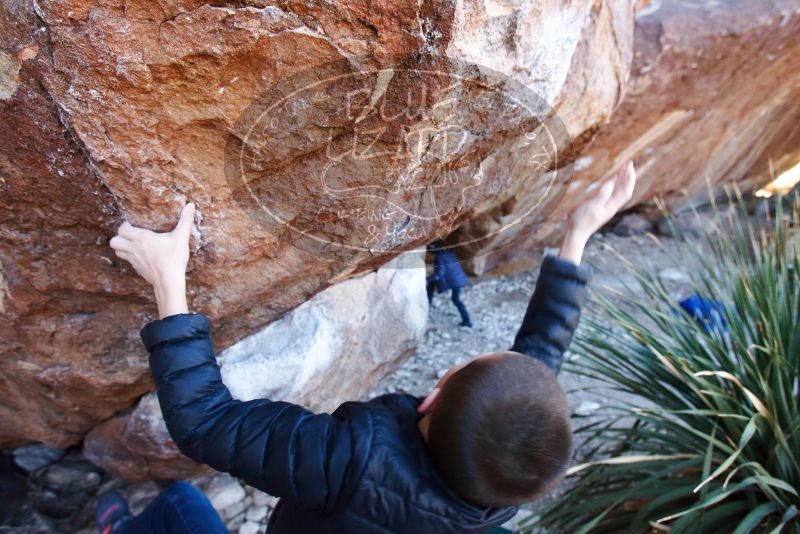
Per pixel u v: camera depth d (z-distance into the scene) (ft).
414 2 3.98
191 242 4.85
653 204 18.03
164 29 3.77
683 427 7.27
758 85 13.78
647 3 11.18
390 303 7.80
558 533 7.59
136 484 8.13
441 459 2.99
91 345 5.81
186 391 3.53
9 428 7.25
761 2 11.07
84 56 3.79
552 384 3.03
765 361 7.41
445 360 11.86
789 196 20.49
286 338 6.75
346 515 3.11
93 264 5.06
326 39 4.00
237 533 7.45
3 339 5.70
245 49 3.92
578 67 7.11
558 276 4.33
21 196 4.52
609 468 7.47
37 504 7.69
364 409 3.35
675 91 11.60
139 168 4.30
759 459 7.11
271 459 3.21
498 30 4.77
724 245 8.79
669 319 7.98
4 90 3.94
